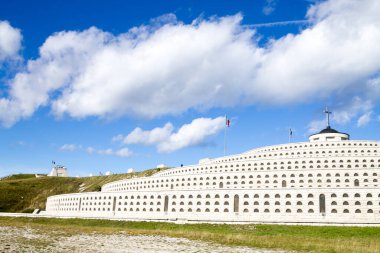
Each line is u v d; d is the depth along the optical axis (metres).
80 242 61.78
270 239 68.94
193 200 119.69
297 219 105.81
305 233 85.31
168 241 65.62
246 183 128.62
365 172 117.56
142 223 116.25
